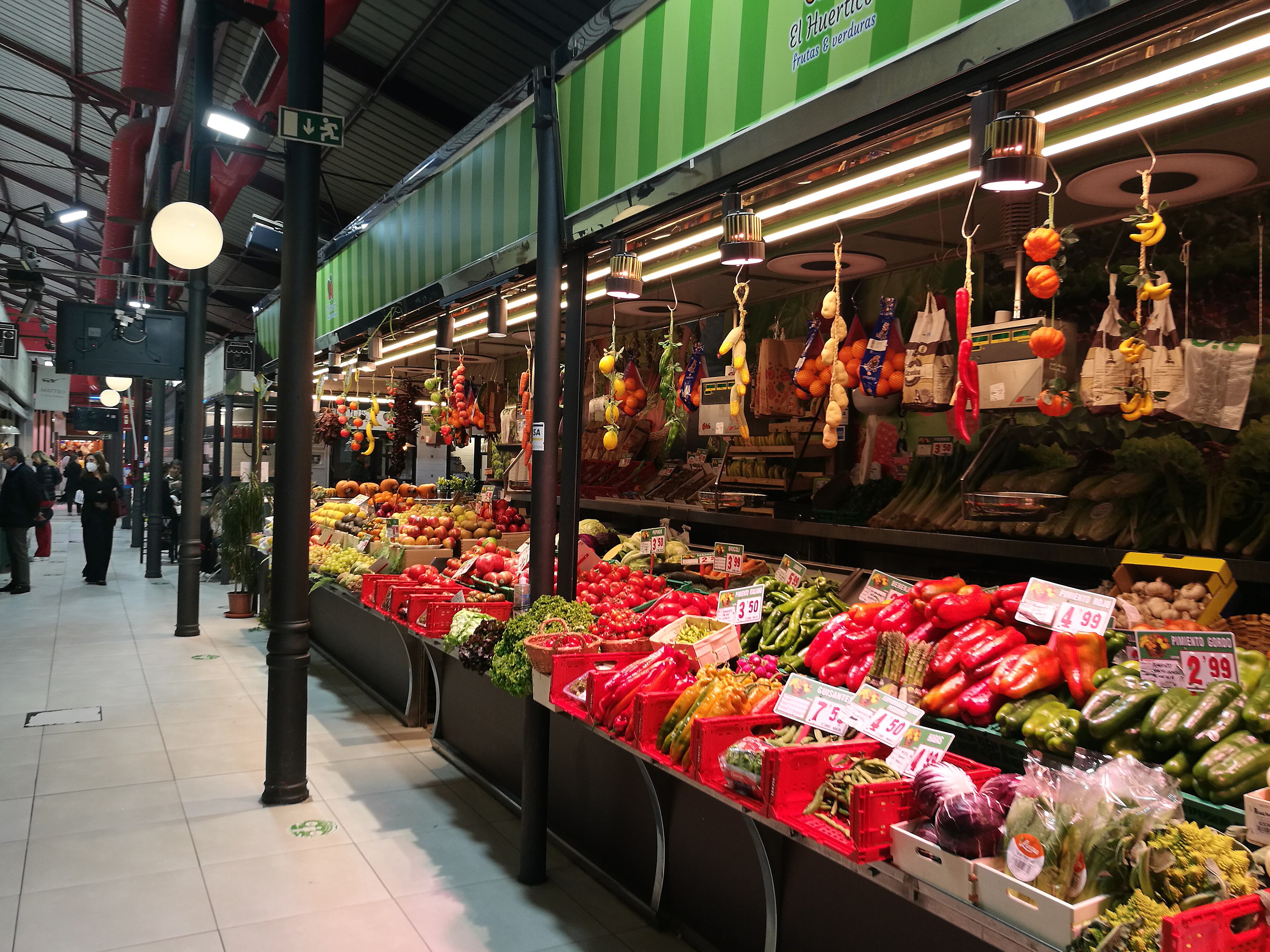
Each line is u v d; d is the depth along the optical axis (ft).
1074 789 5.87
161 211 20.21
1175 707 7.07
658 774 11.23
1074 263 15.74
